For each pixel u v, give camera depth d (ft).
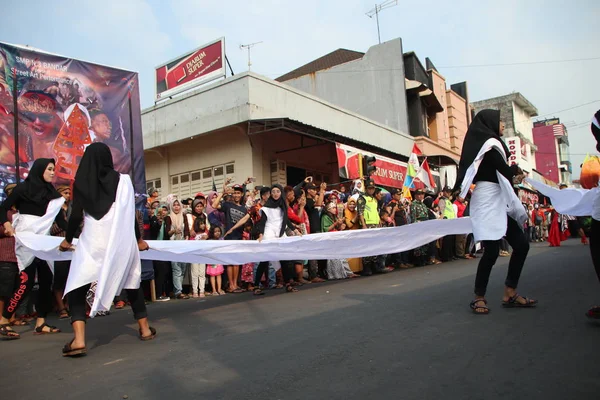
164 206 26.96
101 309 12.65
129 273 13.84
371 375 9.92
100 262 12.80
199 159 48.93
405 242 23.11
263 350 12.32
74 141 23.98
